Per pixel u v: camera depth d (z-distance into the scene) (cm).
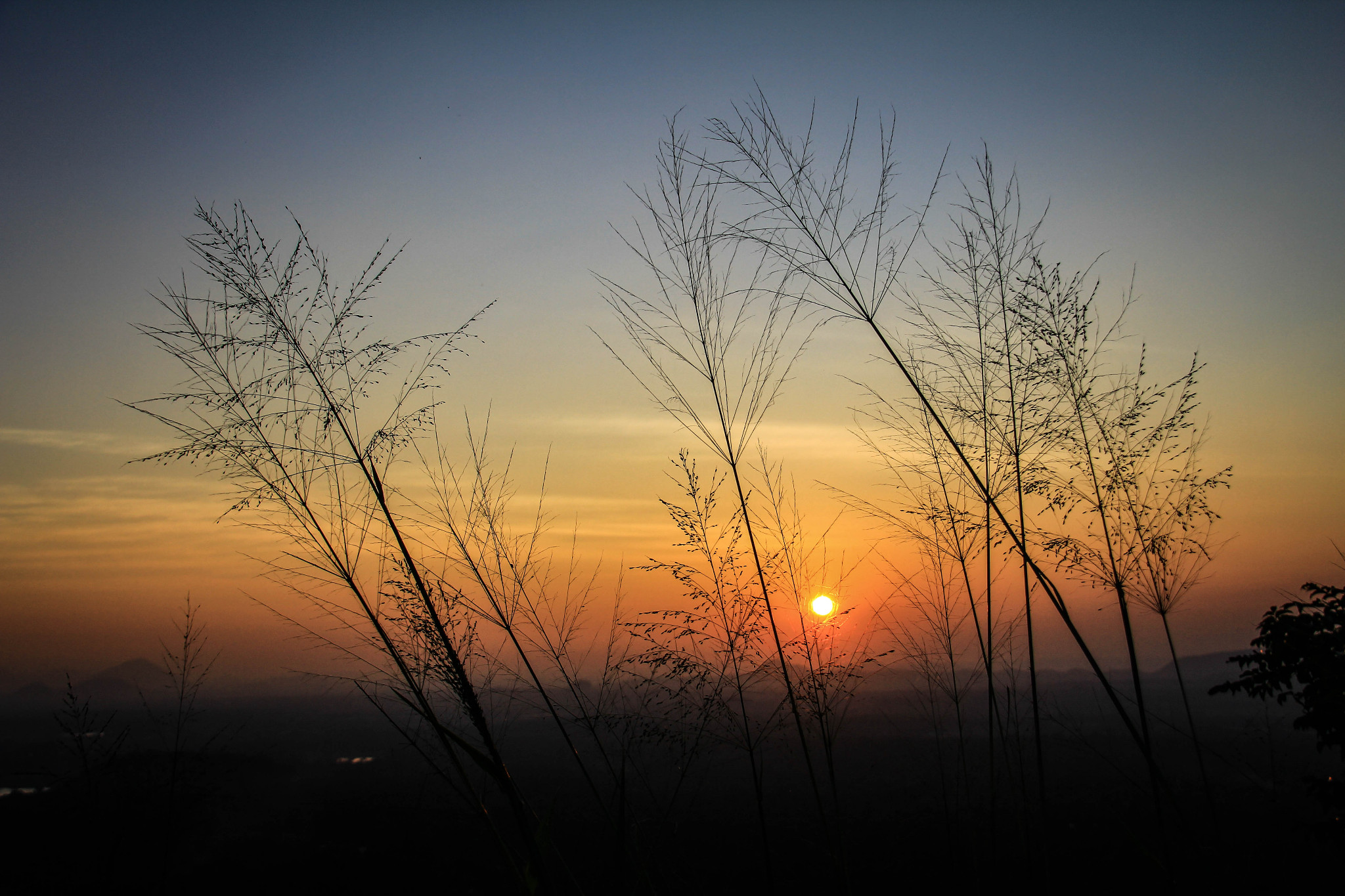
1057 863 821
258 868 936
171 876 920
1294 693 569
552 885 372
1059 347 601
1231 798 959
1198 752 684
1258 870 677
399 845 950
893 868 863
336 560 438
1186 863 556
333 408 438
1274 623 590
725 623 560
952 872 695
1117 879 758
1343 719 536
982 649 658
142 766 651
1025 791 612
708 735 527
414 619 424
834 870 500
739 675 548
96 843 629
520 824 375
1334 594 568
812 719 550
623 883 411
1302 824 550
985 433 632
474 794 385
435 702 427
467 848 945
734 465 551
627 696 543
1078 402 611
